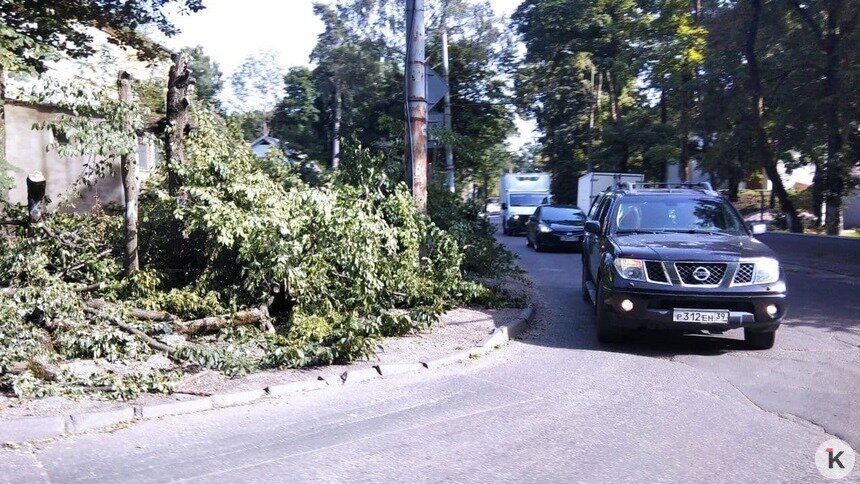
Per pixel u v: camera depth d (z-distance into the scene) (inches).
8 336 273.3
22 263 342.0
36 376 260.2
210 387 266.7
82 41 585.6
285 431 226.7
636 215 389.4
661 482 186.7
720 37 1018.1
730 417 240.5
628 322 330.0
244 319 343.3
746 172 1201.4
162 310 357.4
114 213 474.9
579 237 901.2
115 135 377.7
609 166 1659.7
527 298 476.1
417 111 449.7
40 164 637.3
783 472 194.2
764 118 1101.1
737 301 319.3
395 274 402.3
